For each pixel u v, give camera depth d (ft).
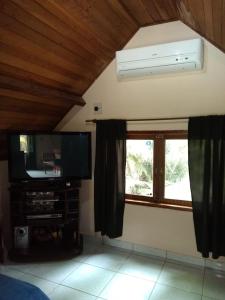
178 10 7.80
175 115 9.37
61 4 6.43
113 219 10.27
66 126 11.77
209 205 8.56
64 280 8.40
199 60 8.22
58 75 9.02
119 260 9.76
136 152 10.45
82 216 11.69
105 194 10.52
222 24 6.18
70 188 10.19
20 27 6.41
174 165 9.76
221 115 8.29
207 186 8.44
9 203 10.64
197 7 5.82
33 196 9.89
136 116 10.12
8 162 9.73
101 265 9.39
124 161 10.19
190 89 9.05
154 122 9.77
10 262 9.61
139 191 10.53
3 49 6.72
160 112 9.64
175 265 9.37
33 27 6.63
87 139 10.66
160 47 8.62
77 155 10.56
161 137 9.76
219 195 8.39
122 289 7.93
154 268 9.17
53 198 10.05
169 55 8.52
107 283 8.24
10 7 5.77
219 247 8.50
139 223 10.30
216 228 8.37
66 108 11.23
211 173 8.49
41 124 11.28
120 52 9.26
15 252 9.74
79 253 10.17
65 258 9.90
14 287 5.05
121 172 10.23
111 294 7.69
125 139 10.15
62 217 10.14
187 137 9.19
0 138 9.95
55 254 9.84
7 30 6.28
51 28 7.00
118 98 10.43
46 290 7.86
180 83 9.20
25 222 9.82
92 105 11.02
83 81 10.32
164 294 7.70
